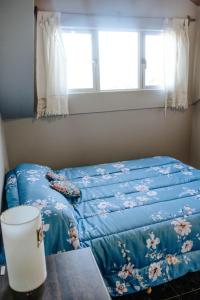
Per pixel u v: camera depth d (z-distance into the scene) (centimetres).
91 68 297
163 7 300
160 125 343
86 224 170
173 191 216
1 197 193
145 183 234
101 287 92
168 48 308
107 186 229
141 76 318
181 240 171
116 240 158
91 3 272
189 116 356
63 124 298
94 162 323
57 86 272
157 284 164
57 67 268
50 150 301
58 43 264
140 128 334
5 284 93
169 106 333
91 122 309
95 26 280
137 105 319
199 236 175
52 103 272
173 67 314
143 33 306
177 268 169
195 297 173
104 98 303
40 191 178
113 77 311
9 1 179
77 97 292
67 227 155
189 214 182
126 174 257
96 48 292
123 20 288
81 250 113
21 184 194
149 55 318
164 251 167
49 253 147
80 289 91
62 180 227
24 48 209
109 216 179
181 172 260
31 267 86
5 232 82
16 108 265
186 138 364
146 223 171
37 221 85
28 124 287
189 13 313
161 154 354
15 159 293
